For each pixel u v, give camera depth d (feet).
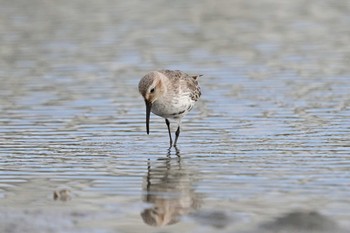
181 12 95.96
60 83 65.87
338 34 83.10
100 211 35.19
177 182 40.04
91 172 42.37
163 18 92.22
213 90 62.69
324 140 48.26
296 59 72.84
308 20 90.48
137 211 35.19
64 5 100.07
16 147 48.03
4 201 36.86
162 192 38.32
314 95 60.39
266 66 70.49
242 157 44.96
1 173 42.29
